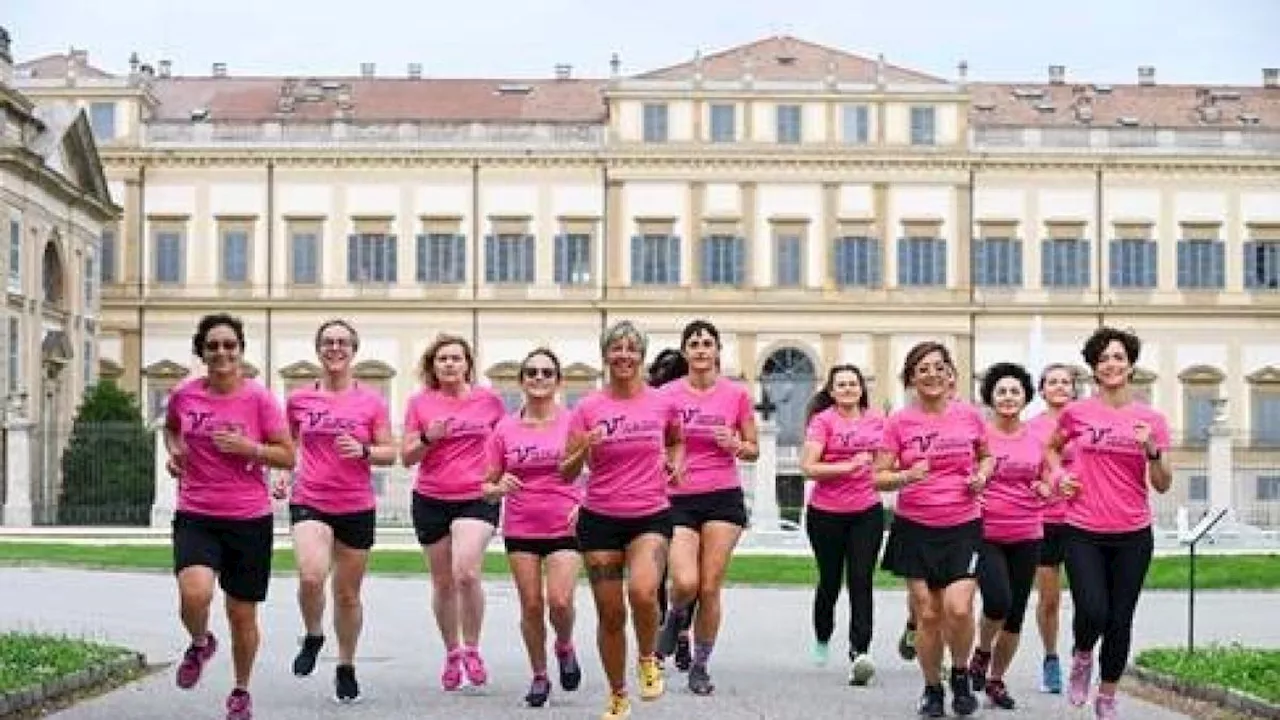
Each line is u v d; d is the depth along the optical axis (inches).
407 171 3179.1
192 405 515.2
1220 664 646.5
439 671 693.3
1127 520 532.4
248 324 3159.5
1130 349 538.6
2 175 2442.2
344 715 558.3
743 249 3161.9
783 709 576.4
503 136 3174.2
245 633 529.0
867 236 3166.8
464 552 611.5
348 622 590.6
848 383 672.4
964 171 3174.2
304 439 586.9
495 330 3179.1
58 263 2768.2
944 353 559.5
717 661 743.1
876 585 1270.9
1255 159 3196.4
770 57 3228.3
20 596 1125.1
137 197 3147.1
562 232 3169.3
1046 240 3184.1
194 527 518.3
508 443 577.9
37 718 545.0
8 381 2472.9
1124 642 530.9
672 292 3161.9
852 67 3213.6
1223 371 3198.8
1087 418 535.8
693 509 610.5
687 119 3159.5
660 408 518.6
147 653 756.6
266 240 3164.4
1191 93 3417.8
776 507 2161.7
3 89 2444.6
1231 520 2208.4
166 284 3154.5
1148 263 3198.8
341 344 589.0
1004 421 609.3
